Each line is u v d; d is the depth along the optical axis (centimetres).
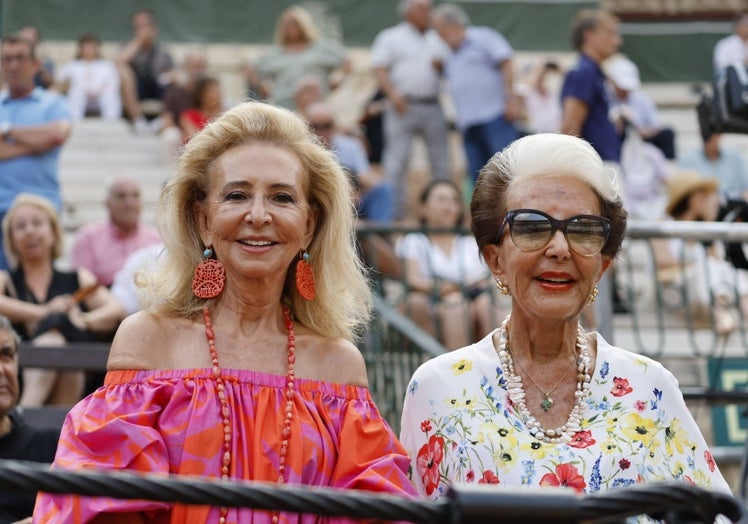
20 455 639
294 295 438
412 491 407
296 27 1552
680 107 2120
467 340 985
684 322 1073
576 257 429
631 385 443
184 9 2223
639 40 2297
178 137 1691
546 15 2289
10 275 926
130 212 1061
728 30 2309
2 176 1132
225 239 415
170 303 426
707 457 443
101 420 395
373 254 1029
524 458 428
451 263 1055
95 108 1831
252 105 430
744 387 951
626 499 289
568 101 1127
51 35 2172
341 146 1338
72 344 908
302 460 401
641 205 1381
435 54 1512
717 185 1105
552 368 446
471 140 1448
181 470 392
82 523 376
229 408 404
